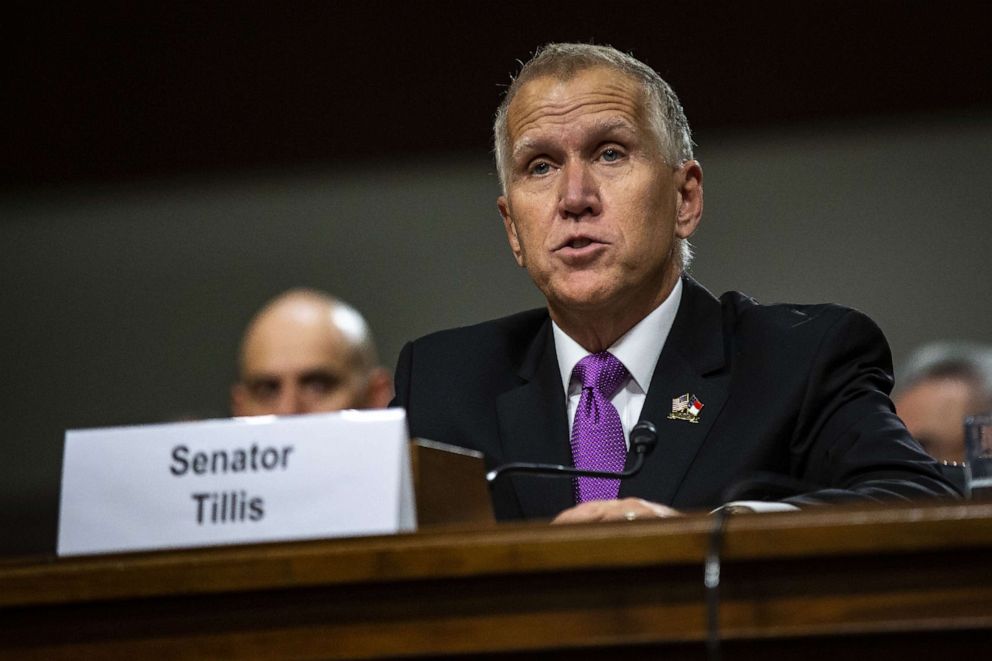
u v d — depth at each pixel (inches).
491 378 166.1
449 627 96.6
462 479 119.5
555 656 95.7
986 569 88.8
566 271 157.5
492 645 95.7
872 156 356.2
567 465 153.8
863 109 357.1
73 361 397.7
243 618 100.3
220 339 392.2
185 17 395.2
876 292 353.4
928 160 353.1
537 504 152.2
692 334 162.7
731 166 363.3
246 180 395.5
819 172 358.3
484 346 169.9
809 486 147.7
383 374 264.7
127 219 400.8
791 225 358.9
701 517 93.4
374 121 387.5
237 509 109.8
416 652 96.8
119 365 396.8
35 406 397.4
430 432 162.4
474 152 382.6
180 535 110.2
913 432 235.5
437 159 385.1
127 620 102.4
